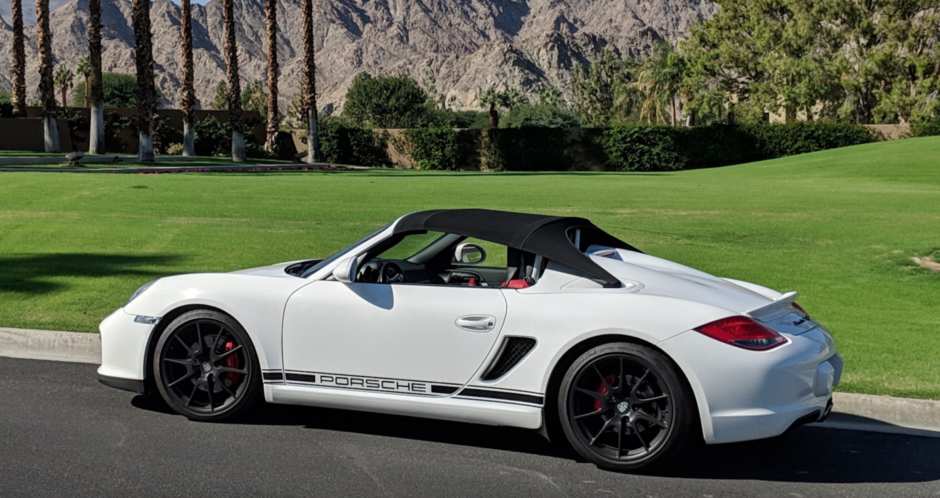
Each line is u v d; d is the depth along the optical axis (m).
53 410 5.48
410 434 5.25
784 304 4.95
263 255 12.47
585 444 4.70
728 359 4.46
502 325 4.81
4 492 4.11
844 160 45.44
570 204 20.47
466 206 19.28
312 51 53.81
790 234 16.02
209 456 4.73
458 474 4.58
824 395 4.75
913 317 9.70
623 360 4.61
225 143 56.66
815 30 77.56
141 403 5.71
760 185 30.88
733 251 14.14
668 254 13.67
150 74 35.62
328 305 5.10
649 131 62.66
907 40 73.69
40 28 40.06
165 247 12.84
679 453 4.58
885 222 17.64
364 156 65.25
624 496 4.34
